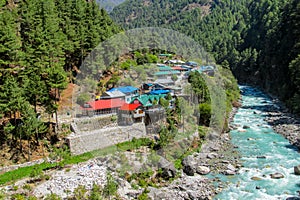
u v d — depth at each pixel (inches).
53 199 1256.8
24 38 2166.6
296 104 2896.2
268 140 2239.2
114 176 1482.5
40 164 1579.7
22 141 1647.4
